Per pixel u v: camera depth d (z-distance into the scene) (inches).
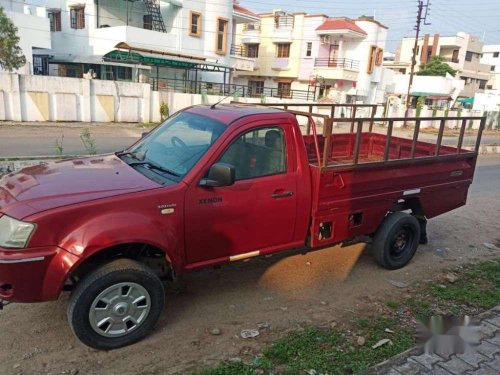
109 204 134.0
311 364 135.2
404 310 178.1
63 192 136.3
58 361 133.0
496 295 195.0
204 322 159.8
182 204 146.1
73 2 1182.9
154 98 902.4
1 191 145.3
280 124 171.6
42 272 126.3
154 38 1131.9
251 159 164.4
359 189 195.2
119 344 140.6
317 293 189.8
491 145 866.1
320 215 184.9
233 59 1396.4
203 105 194.7
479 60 2773.1
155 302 144.6
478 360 139.9
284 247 179.9
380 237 211.6
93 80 816.3
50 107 781.9
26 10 1124.5
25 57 911.7
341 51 1603.1
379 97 1761.8
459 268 228.4
